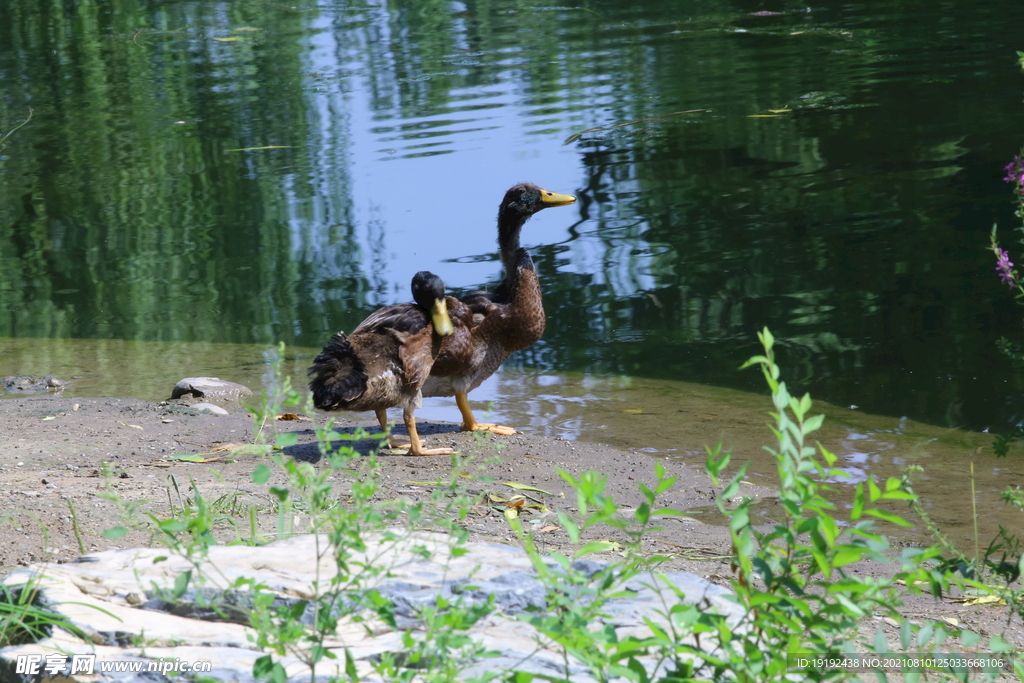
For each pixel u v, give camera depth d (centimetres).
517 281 948
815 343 1152
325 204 1791
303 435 952
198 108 2442
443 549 485
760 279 1351
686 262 1432
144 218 1800
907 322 1180
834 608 313
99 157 2150
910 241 1424
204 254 1622
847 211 1570
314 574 451
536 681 370
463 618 340
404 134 2136
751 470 852
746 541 314
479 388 1103
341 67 2727
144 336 1316
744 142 1955
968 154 1766
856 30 2747
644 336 1218
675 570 578
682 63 2550
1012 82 2158
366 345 827
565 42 2873
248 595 414
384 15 3284
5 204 1898
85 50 2995
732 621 420
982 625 543
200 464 829
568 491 792
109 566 463
